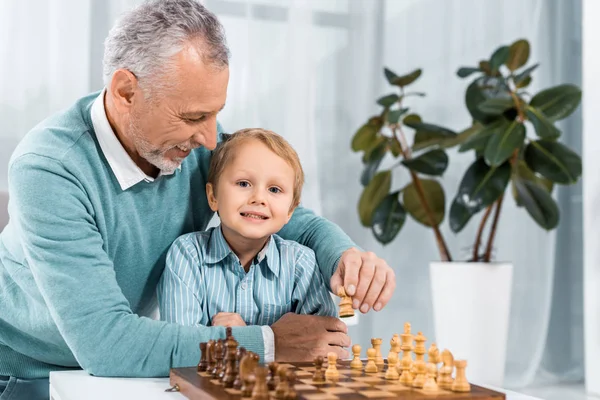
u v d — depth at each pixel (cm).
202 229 134
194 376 84
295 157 122
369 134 269
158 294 119
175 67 101
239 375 77
